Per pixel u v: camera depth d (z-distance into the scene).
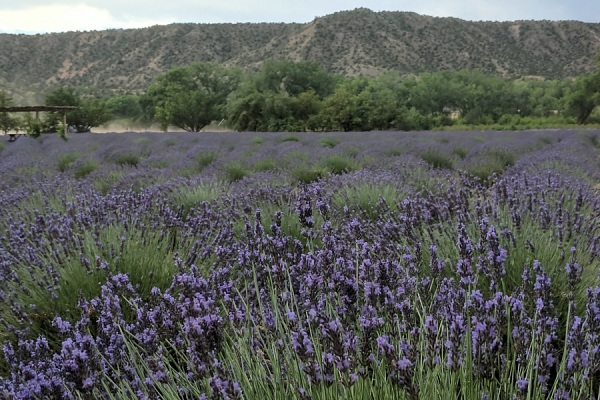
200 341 1.99
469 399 1.94
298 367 2.05
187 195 7.32
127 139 25.81
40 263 4.04
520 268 3.45
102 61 186.12
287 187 7.36
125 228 4.89
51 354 2.95
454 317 2.09
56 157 16.67
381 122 47.97
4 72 173.62
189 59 185.38
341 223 4.95
